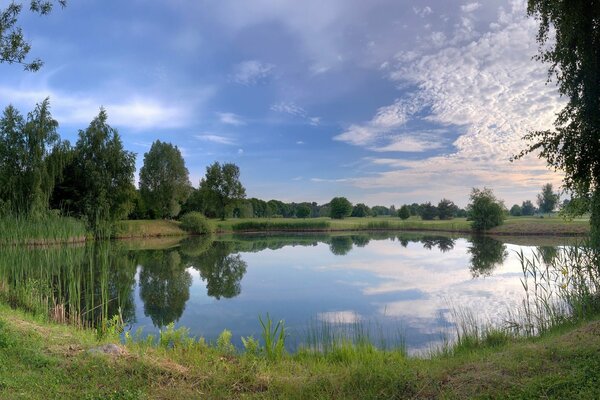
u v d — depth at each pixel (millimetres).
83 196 54031
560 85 12398
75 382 6254
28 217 23094
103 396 5828
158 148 81312
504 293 18781
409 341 11828
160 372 6941
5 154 45406
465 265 29844
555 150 12492
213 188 89250
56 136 49094
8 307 12156
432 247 46281
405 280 23688
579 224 61188
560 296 13305
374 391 6148
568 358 6387
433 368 6957
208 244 53219
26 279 15461
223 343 9562
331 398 6137
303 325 14156
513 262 30344
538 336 9984
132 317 15773
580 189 13086
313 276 26031
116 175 56938
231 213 95938
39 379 6219
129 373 6832
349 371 6996
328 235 73312
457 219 109188
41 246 21234
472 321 12742
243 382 6816
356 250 43875
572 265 13141
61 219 24109
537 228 61625
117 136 57031
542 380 5621
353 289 21172
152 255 39062
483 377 6051
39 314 12172
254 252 42375
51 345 7875
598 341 6879
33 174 45281
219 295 20188
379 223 86812
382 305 17172
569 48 11672
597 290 12328
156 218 81062
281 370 7668
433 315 15109
